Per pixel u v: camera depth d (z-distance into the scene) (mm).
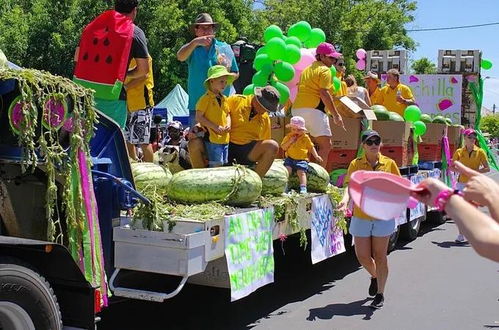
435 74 16125
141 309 6820
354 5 34500
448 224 13703
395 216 2160
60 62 25391
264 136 7199
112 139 4957
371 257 6922
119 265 5102
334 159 9422
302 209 7012
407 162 10875
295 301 7223
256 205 6238
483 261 9508
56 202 4297
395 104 12188
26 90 4051
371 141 6934
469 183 2125
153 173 6031
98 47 6105
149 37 24906
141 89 7078
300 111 8805
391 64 16562
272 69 9117
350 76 11938
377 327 6234
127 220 5168
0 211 4504
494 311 6832
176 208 5398
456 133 14172
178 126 11805
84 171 4367
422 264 9258
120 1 6387
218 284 5484
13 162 4250
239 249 5566
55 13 25812
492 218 2043
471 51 16188
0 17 28312
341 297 7414
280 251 9281
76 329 4266
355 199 2189
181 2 26094
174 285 5195
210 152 7008
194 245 4898
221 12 26375
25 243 3848
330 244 7785
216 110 6922
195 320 6453
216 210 5457
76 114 4309
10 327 3855
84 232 4332
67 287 4297
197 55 7992
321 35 10508
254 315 6664
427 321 6449
